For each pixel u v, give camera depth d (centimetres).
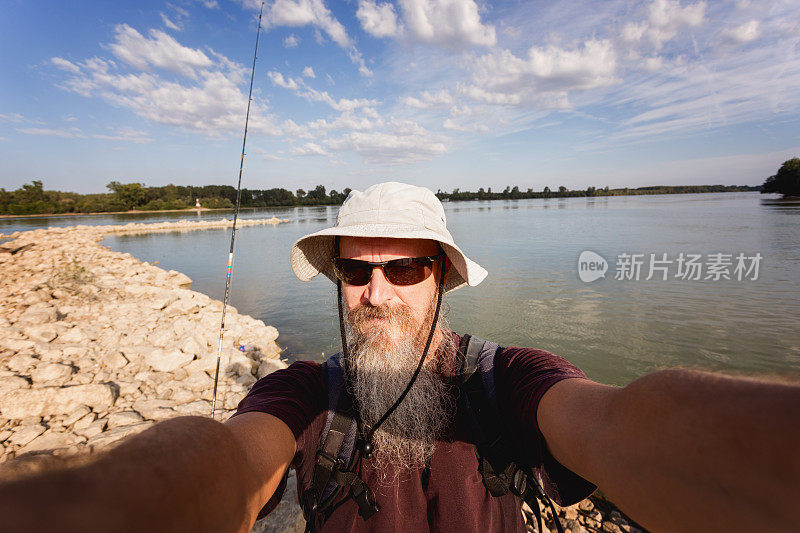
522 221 3125
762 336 618
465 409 101
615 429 50
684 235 1783
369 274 119
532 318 747
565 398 74
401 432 101
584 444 57
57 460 31
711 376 39
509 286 1011
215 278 1390
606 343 619
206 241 2741
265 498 73
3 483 25
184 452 44
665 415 41
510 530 97
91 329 659
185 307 841
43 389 416
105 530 28
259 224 4494
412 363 110
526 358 101
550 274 1144
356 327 117
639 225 2427
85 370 503
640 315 746
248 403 102
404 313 114
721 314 729
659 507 40
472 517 93
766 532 28
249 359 567
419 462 100
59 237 2358
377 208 120
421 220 118
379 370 109
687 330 657
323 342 698
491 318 752
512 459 94
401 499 96
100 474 32
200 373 509
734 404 33
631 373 524
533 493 94
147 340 623
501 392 101
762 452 29
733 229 1956
